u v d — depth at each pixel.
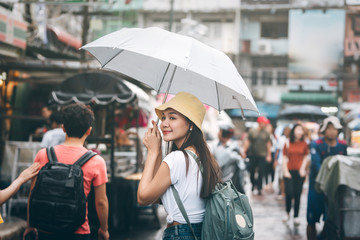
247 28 34.56
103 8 14.65
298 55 33.59
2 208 7.18
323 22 33.28
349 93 33.00
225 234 2.39
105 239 3.34
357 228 5.12
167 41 2.65
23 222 4.93
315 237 6.09
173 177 2.44
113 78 6.49
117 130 7.96
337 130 5.96
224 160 5.99
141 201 2.44
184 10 33.81
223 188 2.57
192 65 2.54
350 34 33.19
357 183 5.04
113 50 3.36
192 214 2.48
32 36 11.50
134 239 6.42
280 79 34.56
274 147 13.39
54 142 5.73
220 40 34.25
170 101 2.60
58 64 9.51
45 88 11.76
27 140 11.48
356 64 33.25
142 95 8.02
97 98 6.42
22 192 7.60
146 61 3.40
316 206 6.01
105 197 3.13
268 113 33.75
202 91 3.33
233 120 27.36
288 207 7.91
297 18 33.50
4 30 9.64
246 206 2.60
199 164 2.51
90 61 9.69
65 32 13.48
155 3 33.94
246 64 34.81
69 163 2.99
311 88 33.41
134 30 2.79
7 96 10.66
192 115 2.55
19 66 9.70
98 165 3.07
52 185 2.85
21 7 10.86
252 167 12.14
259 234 6.87
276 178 17.58
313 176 6.03
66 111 3.10
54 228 2.84
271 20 34.31
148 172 2.51
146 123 9.40
